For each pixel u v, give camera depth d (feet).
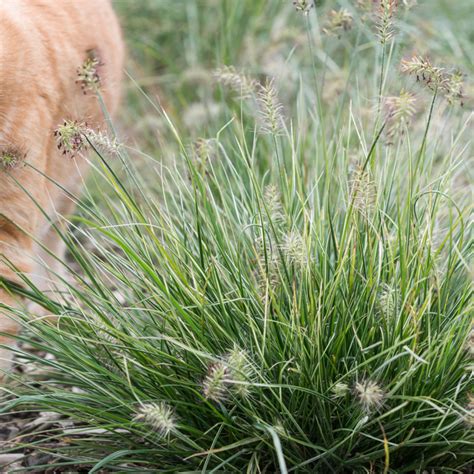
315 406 9.89
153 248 11.12
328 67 18.38
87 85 11.75
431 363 9.67
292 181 11.68
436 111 13.55
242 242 11.24
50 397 10.59
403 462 10.32
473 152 14.60
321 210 11.37
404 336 9.80
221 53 19.43
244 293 10.43
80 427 11.11
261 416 10.11
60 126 10.42
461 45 19.84
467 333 9.74
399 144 12.03
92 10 14.32
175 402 9.96
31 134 11.69
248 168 11.53
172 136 17.54
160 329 10.64
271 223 10.23
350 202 10.41
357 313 10.12
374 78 14.26
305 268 10.15
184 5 21.98
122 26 21.74
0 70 11.35
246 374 9.14
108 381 10.39
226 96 17.29
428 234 10.28
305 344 10.00
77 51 13.28
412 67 10.79
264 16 20.57
